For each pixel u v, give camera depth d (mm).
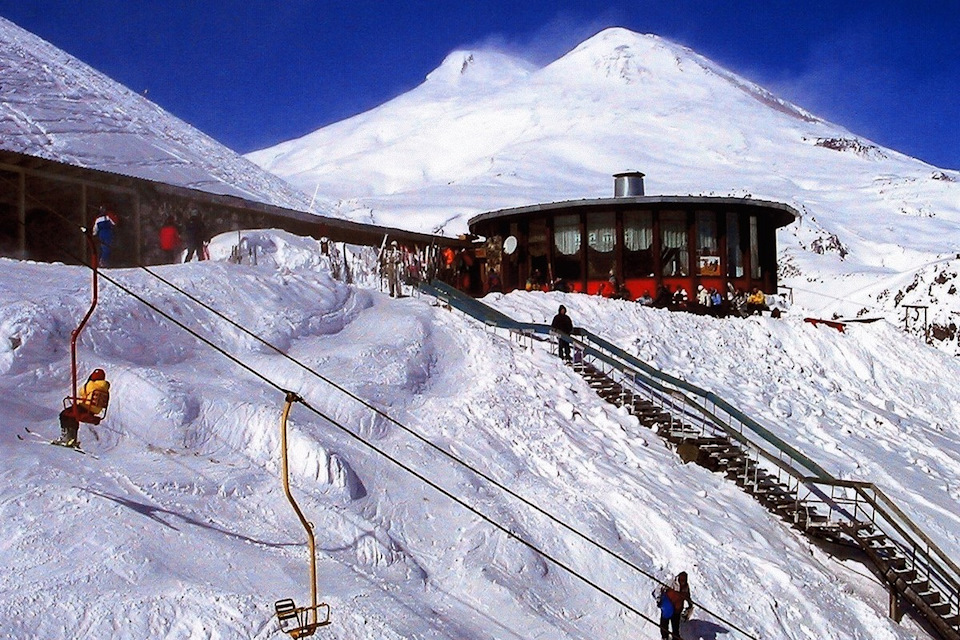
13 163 23266
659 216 34656
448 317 22641
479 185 156125
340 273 25344
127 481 12312
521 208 35750
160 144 59812
